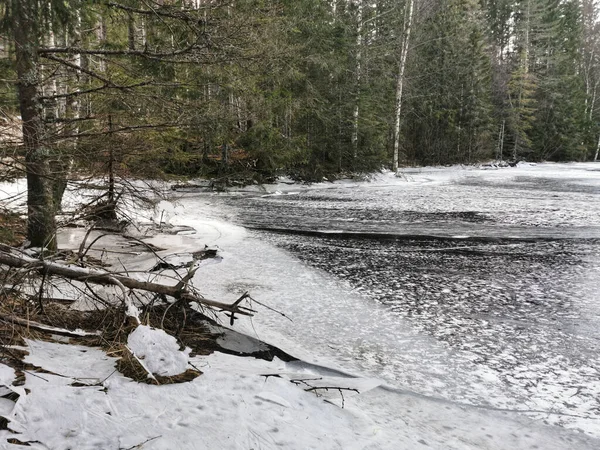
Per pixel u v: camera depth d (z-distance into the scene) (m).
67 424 2.10
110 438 2.04
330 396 2.88
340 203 13.99
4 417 2.06
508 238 8.80
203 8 5.91
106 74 6.98
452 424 2.72
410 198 15.30
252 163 18.62
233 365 3.18
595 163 41.53
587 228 9.77
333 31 19.59
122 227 8.37
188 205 12.98
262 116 15.84
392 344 3.95
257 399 2.57
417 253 7.57
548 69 42.69
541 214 11.67
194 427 2.21
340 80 21.03
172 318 4.11
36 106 5.26
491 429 2.69
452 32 35.31
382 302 5.08
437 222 10.58
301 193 16.84
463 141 35.59
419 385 3.23
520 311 4.84
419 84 34.12
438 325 4.42
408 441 2.42
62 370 2.62
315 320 4.47
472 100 35.44
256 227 9.77
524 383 3.30
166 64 7.08
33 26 4.89
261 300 5.02
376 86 25.81
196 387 2.62
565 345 3.98
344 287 5.62
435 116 34.88
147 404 2.37
